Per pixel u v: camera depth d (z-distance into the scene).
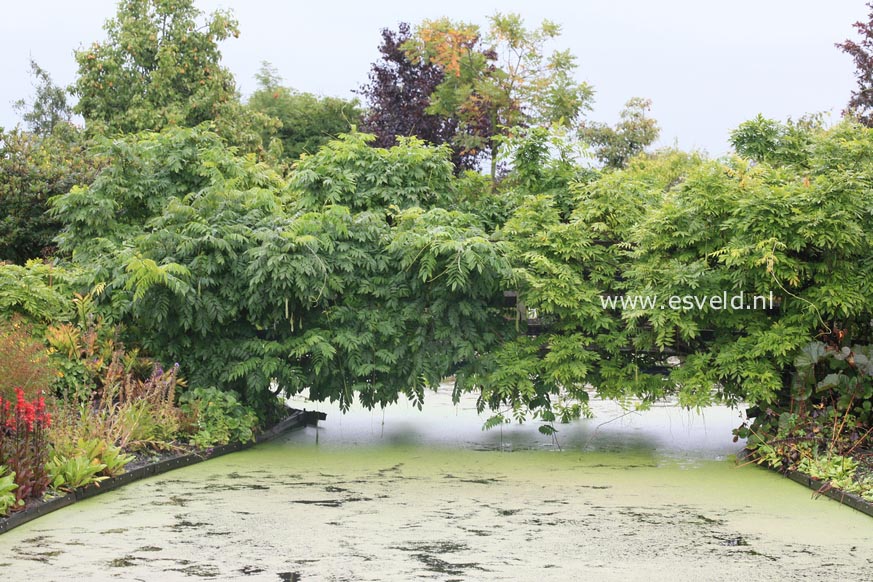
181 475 9.01
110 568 5.77
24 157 17.67
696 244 10.56
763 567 5.85
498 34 31.92
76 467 7.85
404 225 11.26
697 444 11.28
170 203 11.27
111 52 30.27
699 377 10.23
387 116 31.73
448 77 31.88
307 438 11.66
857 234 9.62
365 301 11.14
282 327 11.07
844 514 7.43
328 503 7.76
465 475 9.13
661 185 12.98
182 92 30.64
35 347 8.73
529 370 10.77
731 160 11.23
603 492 8.30
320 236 10.97
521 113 31.86
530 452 10.62
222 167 12.70
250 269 10.48
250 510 7.46
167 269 10.28
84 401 9.49
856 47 27.78
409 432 12.28
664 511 7.52
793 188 10.02
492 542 6.46
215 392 10.73
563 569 5.78
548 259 10.87
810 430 9.43
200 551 6.18
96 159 18.17
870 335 10.48
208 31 31.11
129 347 11.11
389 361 10.92
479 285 10.78
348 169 12.16
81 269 11.43
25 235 17.09
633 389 10.75
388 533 6.72
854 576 5.65
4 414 7.42
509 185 13.49
